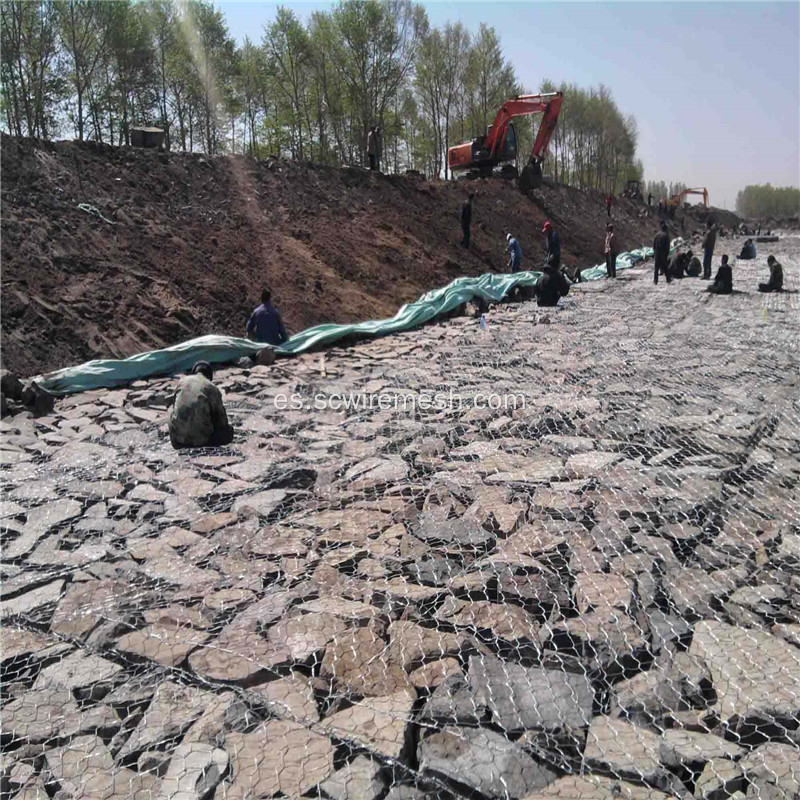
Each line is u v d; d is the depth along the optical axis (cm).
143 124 2897
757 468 580
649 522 478
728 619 378
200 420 673
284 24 3000
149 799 264
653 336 1227
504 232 2389
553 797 258
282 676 338
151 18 2730
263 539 483
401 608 396
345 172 2031
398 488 561
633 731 292
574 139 6122
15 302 981
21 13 2036
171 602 409
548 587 407
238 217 1536
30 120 2122
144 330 1079
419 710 314
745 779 263
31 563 461
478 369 998
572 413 747
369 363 1062
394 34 3078
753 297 1739
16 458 659
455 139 4478
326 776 271
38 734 305
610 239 2266
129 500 559
